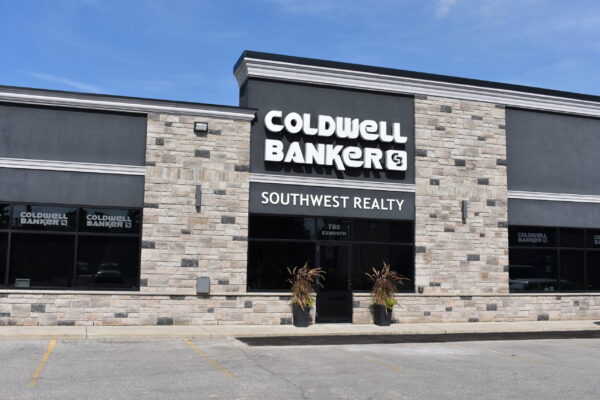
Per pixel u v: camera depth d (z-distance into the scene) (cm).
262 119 2022
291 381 1114
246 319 1922
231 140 1962
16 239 1772
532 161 2339
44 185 1806
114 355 1372
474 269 2186
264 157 2009
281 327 1894
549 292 2289
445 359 1397
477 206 2214
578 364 1353
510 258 2262
